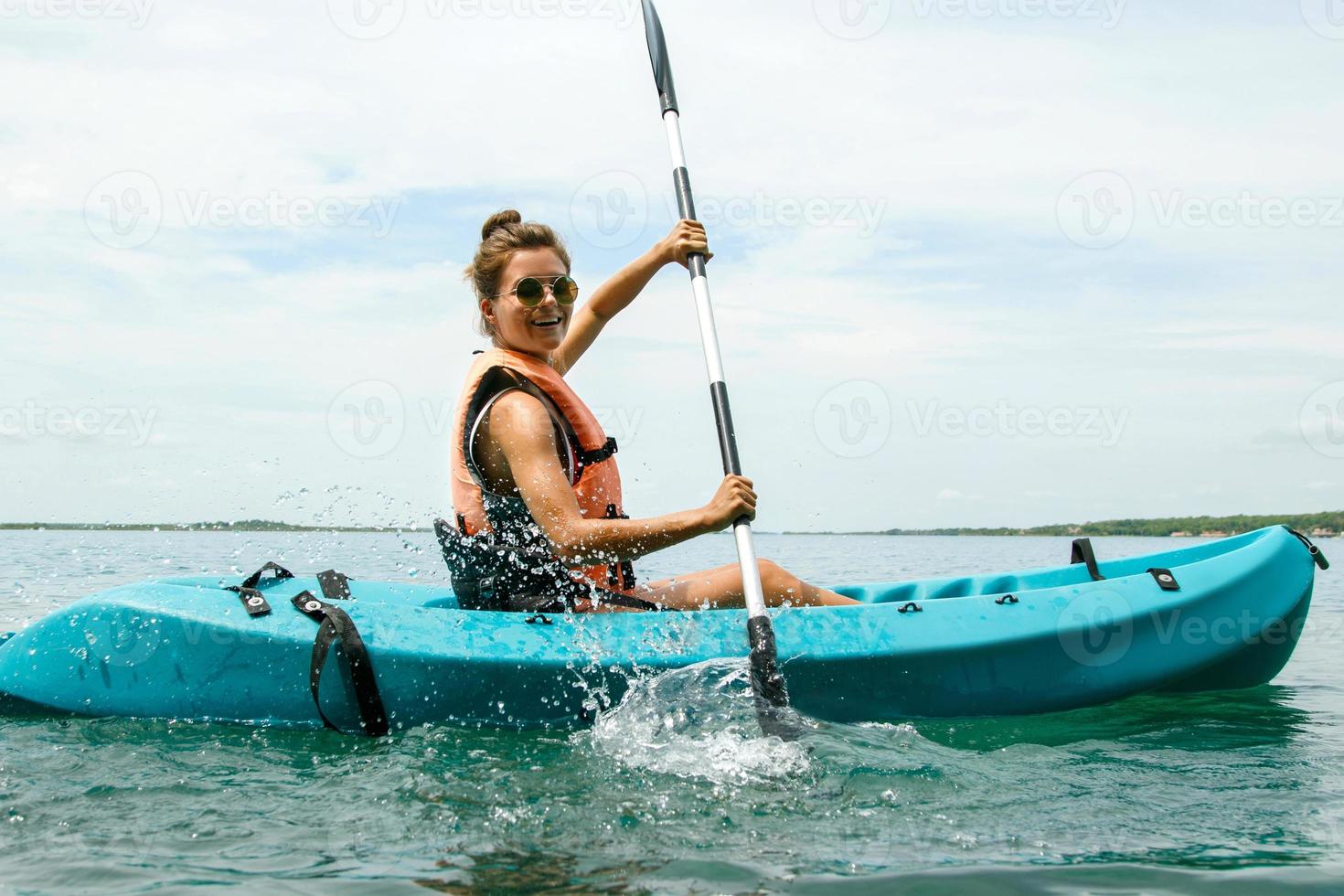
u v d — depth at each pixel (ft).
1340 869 5.46
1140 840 5.92
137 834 5.95
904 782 7.00
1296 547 10.79
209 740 8.22
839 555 38.86
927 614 9.39
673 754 7.60
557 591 9.27
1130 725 9.00
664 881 5.26
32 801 6.54
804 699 8.79
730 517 8.64
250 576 9.82
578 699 8.54
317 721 8.65
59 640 9.20
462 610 9.23
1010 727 8.87
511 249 9.57
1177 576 10.18
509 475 8.99
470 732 8.38
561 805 6.48
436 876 5.33
